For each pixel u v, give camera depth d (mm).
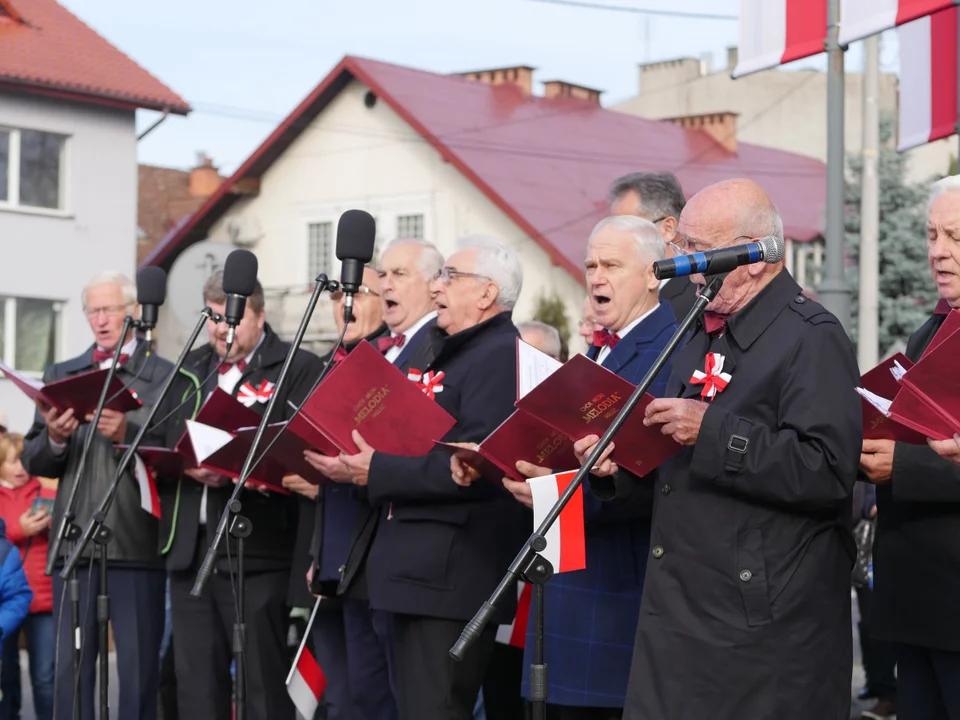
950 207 5207
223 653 8008
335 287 6664
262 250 37875
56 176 30312
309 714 6961
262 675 7902
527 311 33594
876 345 19547
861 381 5488
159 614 8516
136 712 8344
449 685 6348
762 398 4988
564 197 34594
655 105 52125
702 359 5227
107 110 30734
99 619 7043
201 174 42938
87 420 8016
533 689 4965
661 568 5070
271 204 37719
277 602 7941
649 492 5570
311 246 37188
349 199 36438
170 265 38562
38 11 31188
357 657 7586
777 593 4863
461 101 36688
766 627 4848
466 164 34250
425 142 35219
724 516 4938
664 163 39156
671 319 6078
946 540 5238
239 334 8078
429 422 6352
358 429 6422
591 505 5891
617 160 37625
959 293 5223
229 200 38062
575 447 5266
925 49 10141
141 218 42562
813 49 9172
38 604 9797
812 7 9203
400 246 7664
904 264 29859
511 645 7172
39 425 8711
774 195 40312
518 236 33750
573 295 33000
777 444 4797
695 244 5195
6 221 29547
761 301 5102
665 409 4910
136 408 7918
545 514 5148
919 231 30062
